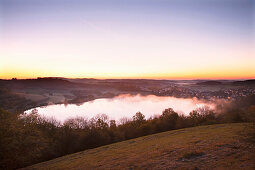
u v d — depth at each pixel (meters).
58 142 49.88
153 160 20.19
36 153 31.95
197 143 24.83
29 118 41.97
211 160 17.09
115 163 22.17
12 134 27.92
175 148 23.91
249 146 19.39
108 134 62.28
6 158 26.34
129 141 43.12
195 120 78.69
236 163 15.36
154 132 69.38
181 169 16.20
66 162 29.97
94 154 32.62
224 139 24.17
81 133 57.00
